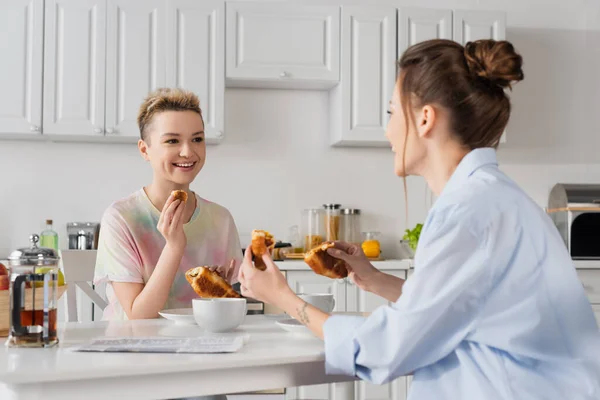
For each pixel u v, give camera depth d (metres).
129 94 3.64
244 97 4.09
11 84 3.56
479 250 1.13
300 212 4.13
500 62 1.20
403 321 1.11
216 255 2.06
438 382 1.14
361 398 3.57
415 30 3.88
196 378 1.12
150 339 1.30
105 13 3.62
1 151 3.88
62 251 2.21
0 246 3.86
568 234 3.85
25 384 1.02
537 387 1.11
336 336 1.17
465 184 1.17
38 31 3.58
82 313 3.43
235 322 1.43
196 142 2.01
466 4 4.27
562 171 4.36
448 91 1.21
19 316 1.24
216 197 4.06
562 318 1.14
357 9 3.84
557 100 4.37
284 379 1.19
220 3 3.72
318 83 3.91
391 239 4.21
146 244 1.99
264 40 3.76
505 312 1.12
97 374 1.04
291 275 3.56
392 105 1.31
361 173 4.19
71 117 3.60
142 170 3.99
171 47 3.67
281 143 4.12
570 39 4.39
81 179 3.94
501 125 1.25
